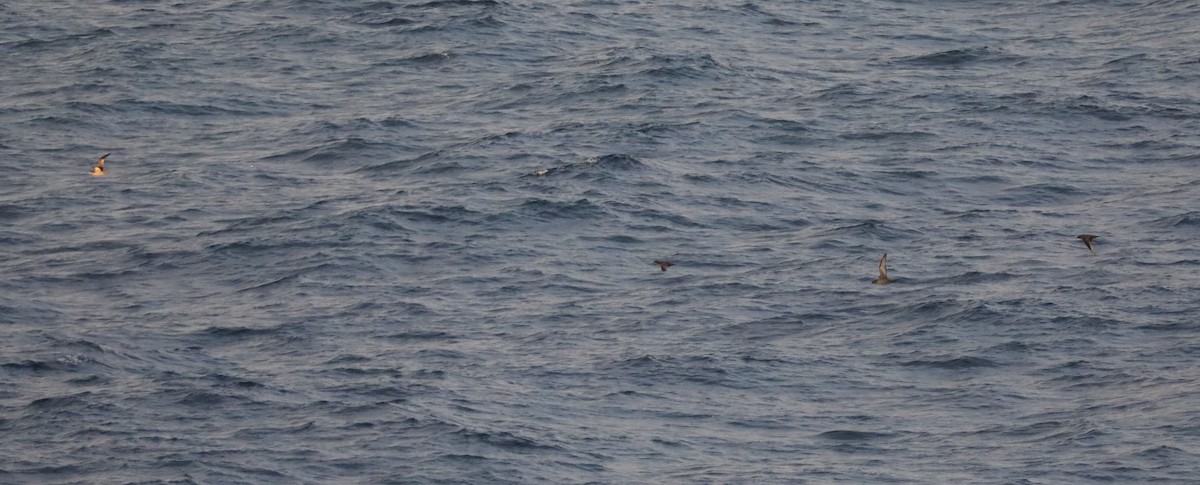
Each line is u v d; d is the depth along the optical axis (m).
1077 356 153.12
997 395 144.88
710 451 134.12
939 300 168.12
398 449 133.62
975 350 155.50
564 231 194.75
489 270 182.88
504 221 197.38
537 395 146.75
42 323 169.88
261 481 127.81
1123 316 162.88
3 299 176.62
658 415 142.25
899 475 128.12
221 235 197.12
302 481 127.88
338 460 131.88
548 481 127.69
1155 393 143.00
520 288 177.00
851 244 190.00
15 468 131.00
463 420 139.62
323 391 148.12
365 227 195.50
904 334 160.62
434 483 127.25
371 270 183.12
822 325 164.38
